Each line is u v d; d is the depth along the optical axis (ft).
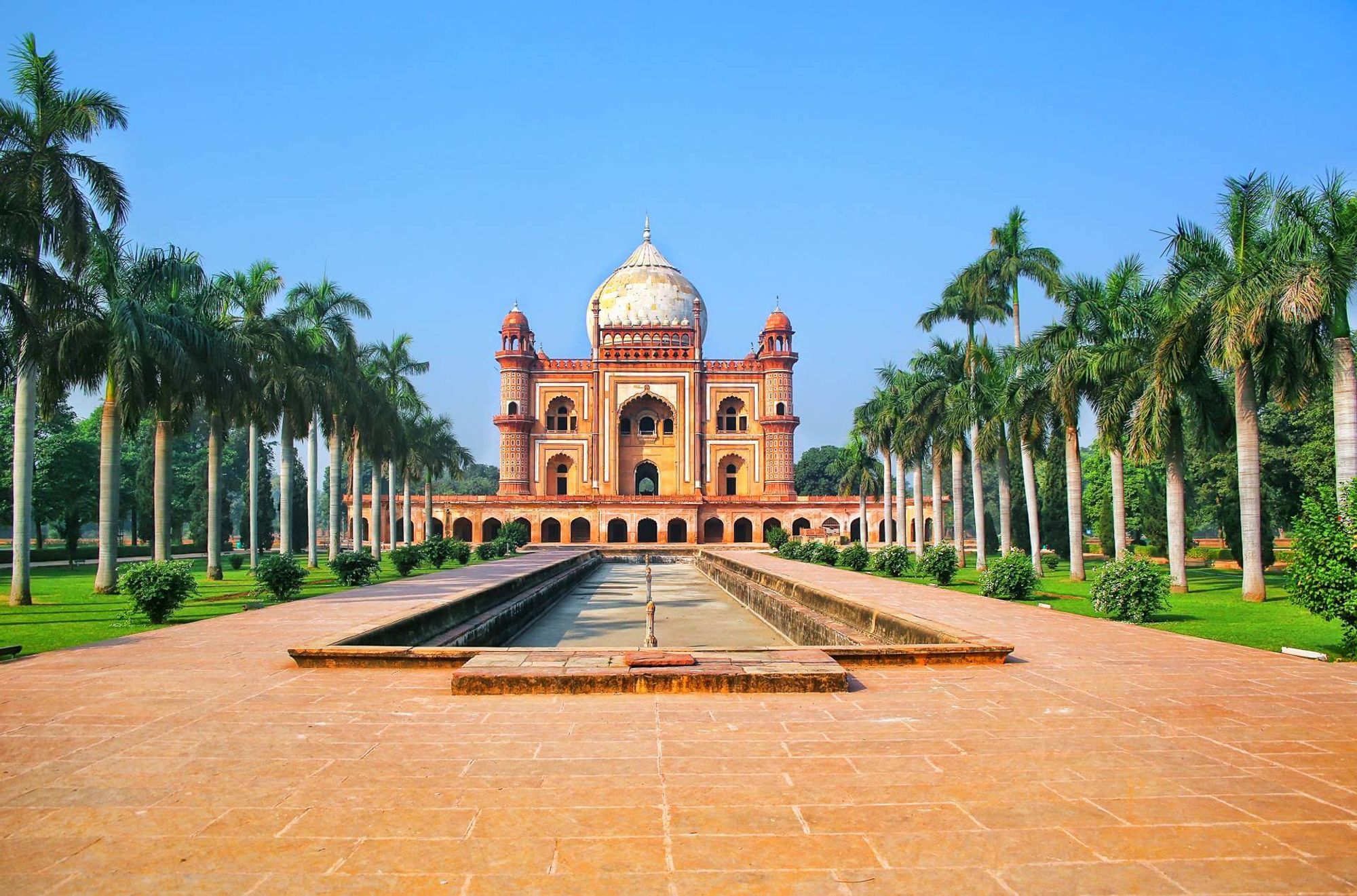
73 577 66.39
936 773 12.55
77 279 41.86
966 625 29.86
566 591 65.26
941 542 68.54
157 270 44.96
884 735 14.65
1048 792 11.73
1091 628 29.07
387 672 20.24
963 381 63.05
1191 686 18.65
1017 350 55.16
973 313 63.36
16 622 32.91
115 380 42.55
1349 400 34.17
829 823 10.61
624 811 11.03
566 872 9.25
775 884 8.95
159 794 11.74
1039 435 56.70
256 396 54.90
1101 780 12.25
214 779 12.38
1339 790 11.85
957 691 18.10
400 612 30.63
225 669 20.80
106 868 9.37
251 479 66.28
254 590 44.65
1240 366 38.70
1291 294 33.22
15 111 39.63
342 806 11.23
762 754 13.55
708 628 46.88
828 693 17.80
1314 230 34.81
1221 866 9.37
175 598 32.32
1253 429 38.93
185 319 44.68
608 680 17.84
